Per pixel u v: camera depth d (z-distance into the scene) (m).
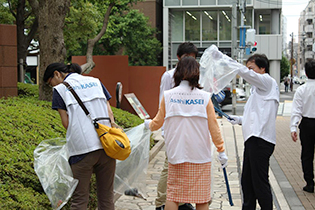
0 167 3.91
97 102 3.77
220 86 4.32
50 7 8.18
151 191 5.65
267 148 4.12
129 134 4.70
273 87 4.20
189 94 3.65
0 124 4.91
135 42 29.03
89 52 10.95
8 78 7.88
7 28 7.84
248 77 4.16
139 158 4.69
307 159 5.63
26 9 14.79
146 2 32.84
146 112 12.96
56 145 4.25
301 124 5.55
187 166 3.58
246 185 4.30
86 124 3.65
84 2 12.73
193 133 3.59
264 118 4.13
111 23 27.72
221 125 13.13
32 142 4.82
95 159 3.67
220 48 31.98
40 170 3.91
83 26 14.27
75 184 3.67
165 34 31.47
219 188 5.84
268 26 32.31
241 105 23.58
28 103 7.02
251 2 30.80
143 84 13.50
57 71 3.89
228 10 31.62
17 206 3.47
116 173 4.61
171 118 3.62
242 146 9.11
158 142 9.31
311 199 5.34
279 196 5.48
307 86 5.43
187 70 3.68
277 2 31.02
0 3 13.65
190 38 32.16
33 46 17.44
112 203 3.94
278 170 7.03
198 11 31.94
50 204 3.89
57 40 8.23
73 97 3.68
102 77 12.62
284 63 45.41
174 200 3.63
